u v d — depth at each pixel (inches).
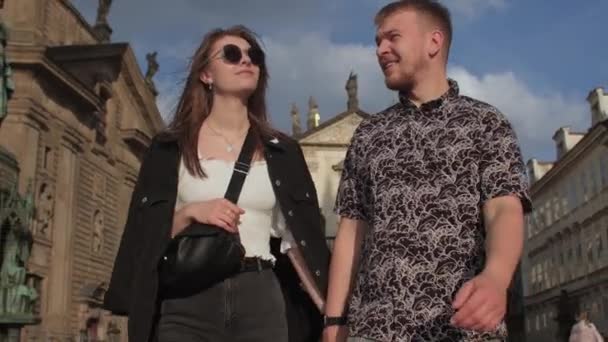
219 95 173.3
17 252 781.9
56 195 1406.3
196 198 163.9
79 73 1584.6
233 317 156.6
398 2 141.0
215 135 171.9
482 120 130.2
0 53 656.4
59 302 1386.6
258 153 171.3
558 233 2269.9
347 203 145.9
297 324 168.9
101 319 1557.6
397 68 138.2
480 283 105.0
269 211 167.9
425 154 131.6
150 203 162.4
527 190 124.8
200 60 174.4
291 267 172.2
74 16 1651.1
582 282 2034.9
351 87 2596.0
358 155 143.0
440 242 126.5
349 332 133.5
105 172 1686.8
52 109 1406.3
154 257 154.2
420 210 129.0
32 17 1413.6
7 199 793.6
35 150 1314.0
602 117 1946.4
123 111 1834.4
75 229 1487.5
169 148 169.3
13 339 698.8
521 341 2743.6
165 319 156.9
